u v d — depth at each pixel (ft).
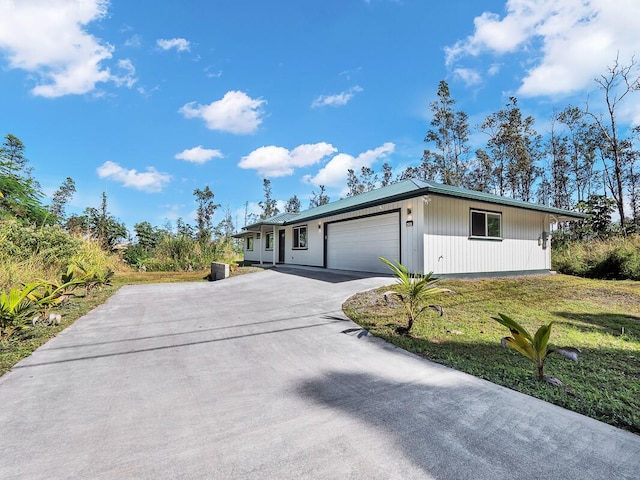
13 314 13.24
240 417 7.45
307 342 13.26
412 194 25.55
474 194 29.66
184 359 11.46
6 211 36.40
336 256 40.68
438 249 28.58
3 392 8.77
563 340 13.60
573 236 55.36
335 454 6.01
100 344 13.17
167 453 6.08
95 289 29.07
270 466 5.69
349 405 7.97
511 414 7.41
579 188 78.43
